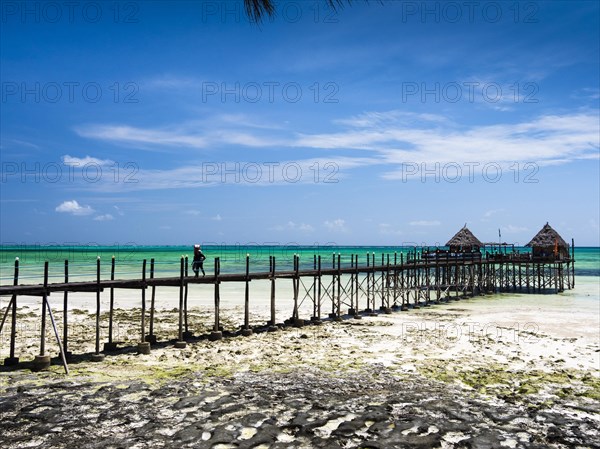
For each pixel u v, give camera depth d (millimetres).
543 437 11438
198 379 15656
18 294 17172
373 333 26109
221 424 11820
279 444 10789
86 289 19188
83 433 11273
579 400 14289
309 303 39688
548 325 29109
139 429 11508
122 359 19359
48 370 17031
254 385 15070
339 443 10867
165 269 68000
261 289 49031
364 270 33938
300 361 19219
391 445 10820
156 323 29281
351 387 15148
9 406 12914
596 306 38594
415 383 15844
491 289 51031
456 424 12078
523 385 15758
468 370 17906
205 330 26891
